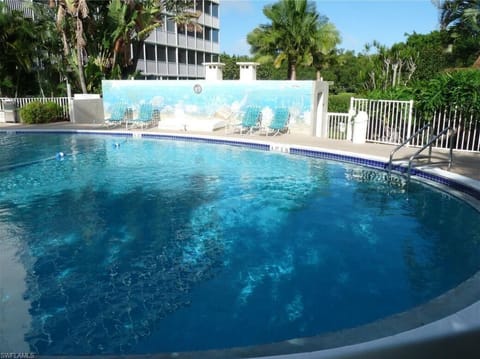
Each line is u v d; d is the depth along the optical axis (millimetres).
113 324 3855
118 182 9422
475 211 7039
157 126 17828
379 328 3086
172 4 26859
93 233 6285
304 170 10477
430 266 5023
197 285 4629
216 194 8445
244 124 15375
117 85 18188
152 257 5418
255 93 15680
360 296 4320
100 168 10891
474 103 11273
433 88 12227
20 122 20281
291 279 4750
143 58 36781
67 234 6238
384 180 9383
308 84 14625
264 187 8945
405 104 12547
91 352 3455
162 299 4316
